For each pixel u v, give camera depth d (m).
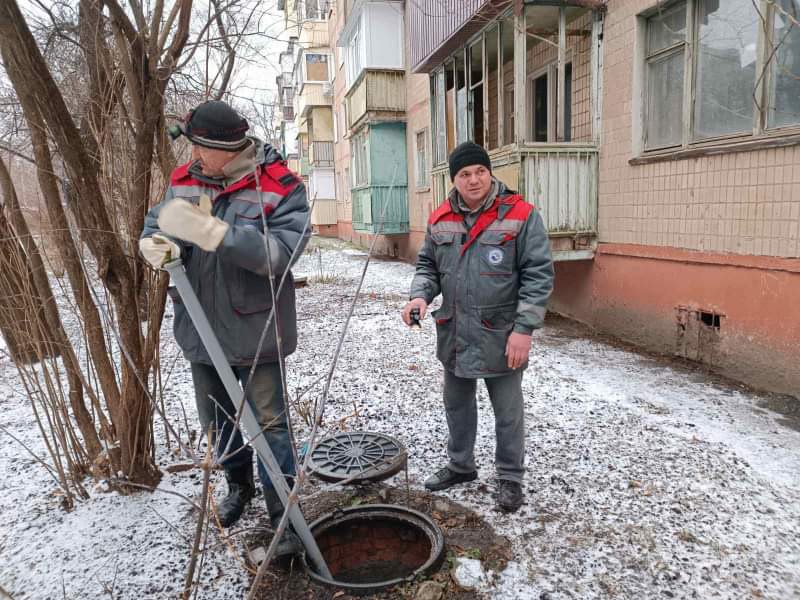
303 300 7.95
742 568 2.06
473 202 2.32
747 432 3.26
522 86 5.50
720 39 4.28
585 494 2.59
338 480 2.36
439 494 2.61
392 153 12.88
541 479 2.73
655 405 3.71
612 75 5.41
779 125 3.83
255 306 1.97
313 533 2.18
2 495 2.68
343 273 11.11
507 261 2.27
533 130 7.38
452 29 6.93
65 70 2.52
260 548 2.15
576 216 5.77
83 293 2.46
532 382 4.21
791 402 3.72
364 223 13.97
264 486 2.12
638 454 2.98
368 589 1.93
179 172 2.02
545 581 2.01
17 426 3.51
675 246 4.76
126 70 2.26
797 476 2.73
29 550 2.24
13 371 4.59
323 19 21.38
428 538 2.21
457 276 2.34
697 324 4.61
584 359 4.88
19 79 2.01
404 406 3.71
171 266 1.53
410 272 11.15
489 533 2.29
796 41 3.69
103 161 2.40
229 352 1.99
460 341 2.36
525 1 5.37
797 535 2.26
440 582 1.98
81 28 2.34
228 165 1.86
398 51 12.52
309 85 22.11
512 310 2.31
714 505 2.48
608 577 2.03
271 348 2.01
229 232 1.57
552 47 6.59
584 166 5.71
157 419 3.50
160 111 2.47
